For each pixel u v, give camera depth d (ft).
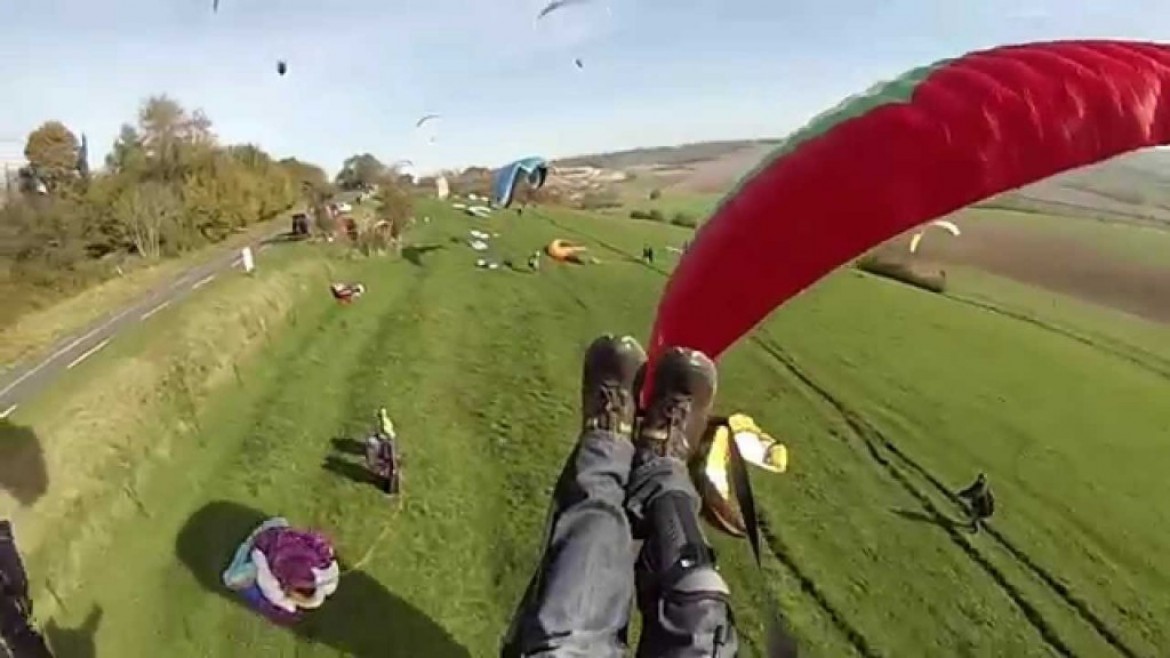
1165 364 118.83
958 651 57.36
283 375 105.09
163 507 67.36
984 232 135.23
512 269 184.55
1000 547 71.20
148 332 98.53
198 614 55.31
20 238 148.56
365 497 73.00
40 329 109.09
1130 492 83.46
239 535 64.90
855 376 116.67
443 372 111.45
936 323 142.20
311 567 57.16
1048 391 111.24
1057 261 130.52
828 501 77.66
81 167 215.10
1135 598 64.95
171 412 82.64
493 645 55.06
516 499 73.92
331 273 164.45
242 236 216.95
